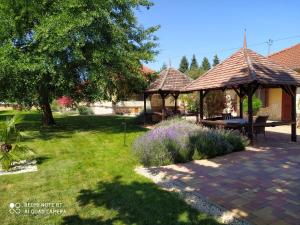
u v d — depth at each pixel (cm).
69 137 1309
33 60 1242
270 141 1136
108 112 3066
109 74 1472
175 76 1786
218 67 1275
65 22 1191
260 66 1107
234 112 2234
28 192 583
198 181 640
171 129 971
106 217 468
